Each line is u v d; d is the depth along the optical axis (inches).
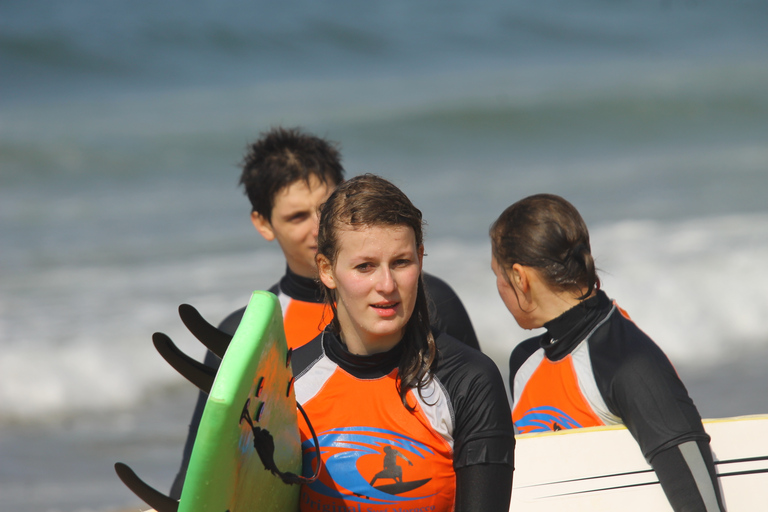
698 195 1973.4
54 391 1089.4
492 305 1309.1
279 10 4372.5
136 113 2974.9
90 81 3506.4
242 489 267.3
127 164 2322.8
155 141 2517.2
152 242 1638.8
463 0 5103.3
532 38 4886.8
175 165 2341.3
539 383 417.4
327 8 4569.4
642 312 1318.9
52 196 2006.6
